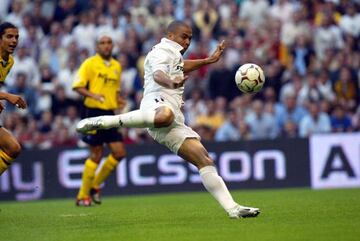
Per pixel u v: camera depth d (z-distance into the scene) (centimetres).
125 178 5297
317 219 2755
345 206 3294
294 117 6122
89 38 7044
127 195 5284
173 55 2789
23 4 7444
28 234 2639
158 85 2791
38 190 5309
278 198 4100
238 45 6806
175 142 2798
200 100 6253
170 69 2777
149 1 7275
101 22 7088
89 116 4138
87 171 4134
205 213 3188
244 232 2430
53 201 4966
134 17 7125
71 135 6116
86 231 2648
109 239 2398
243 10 7194
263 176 5331
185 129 2816
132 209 3641
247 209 2784
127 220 3008
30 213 3591
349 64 6594
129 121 2720
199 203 3938
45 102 6512
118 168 5294
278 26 6856
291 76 6431
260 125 5994
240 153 5334
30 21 7250
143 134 5916
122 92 6469
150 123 2677
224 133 5922
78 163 5297
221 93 6469
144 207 3769
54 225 2914
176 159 5316
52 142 5978
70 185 5294
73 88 4094
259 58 6675
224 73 6469
